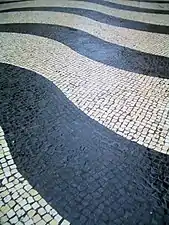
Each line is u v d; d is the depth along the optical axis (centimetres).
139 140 334
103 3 1021
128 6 986
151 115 377
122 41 646
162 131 347
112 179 282
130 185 276
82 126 357
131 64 529
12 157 310
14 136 341
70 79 470
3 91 437
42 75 485
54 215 247
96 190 271
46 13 884
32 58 555
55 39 659
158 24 773
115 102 405
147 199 262
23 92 433
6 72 498
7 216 246
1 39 664
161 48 604
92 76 481
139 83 458
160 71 501
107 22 792
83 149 320
